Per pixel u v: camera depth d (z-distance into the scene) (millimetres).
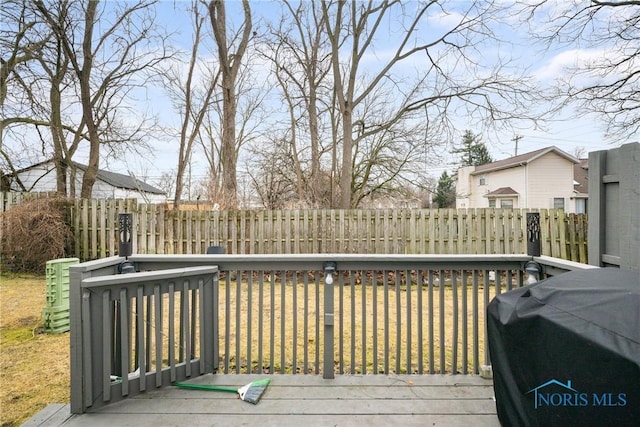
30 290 5605
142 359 2080
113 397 2004
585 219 6262
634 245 1978
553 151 17891
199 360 2320
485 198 21109
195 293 2342
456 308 2414
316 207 9695
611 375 1147
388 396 2125
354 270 2428
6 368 2893
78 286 1914
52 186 11938
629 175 2023
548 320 1356
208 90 10727
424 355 3258
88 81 8336
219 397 2109
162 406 2006
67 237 6797
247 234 6703
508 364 1560
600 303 1322
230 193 8625
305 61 11039
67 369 2875
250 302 2445
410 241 6594
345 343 3543
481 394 2145
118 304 2291
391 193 12031
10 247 6641
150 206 6723
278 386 2244
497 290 2396
